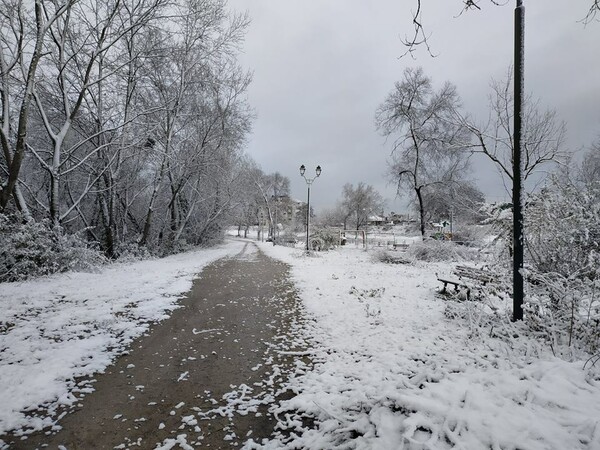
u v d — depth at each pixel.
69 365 4.30
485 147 11.93
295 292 9.33
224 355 4.93
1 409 3.30
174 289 9.23
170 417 3.35
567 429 2.49
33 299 7.27
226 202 28.27
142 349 5.07
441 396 2.99
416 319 6.43
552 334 4.38
